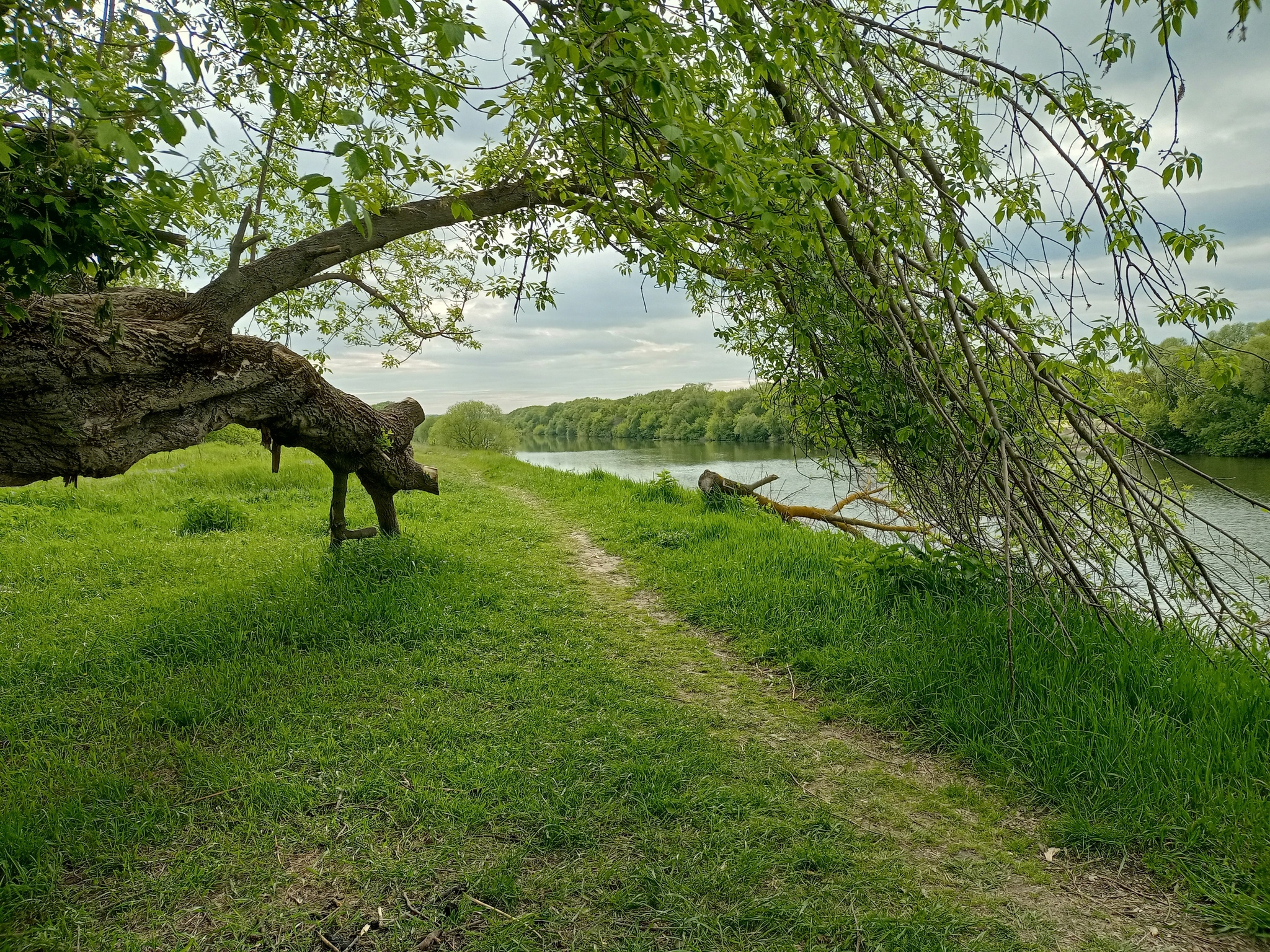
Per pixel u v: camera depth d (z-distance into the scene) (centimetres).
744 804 352
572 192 505
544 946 263
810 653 544
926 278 493
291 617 613
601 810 346
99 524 1054
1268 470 1967
